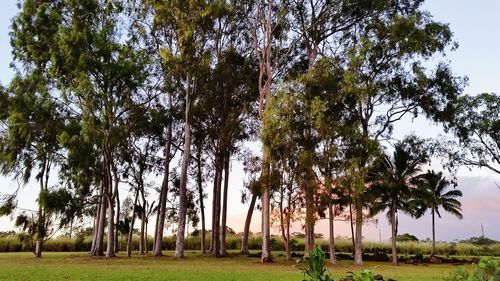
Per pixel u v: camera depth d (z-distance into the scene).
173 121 40.22
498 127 38.62
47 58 33.31
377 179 36.94
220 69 36.19
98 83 32.91
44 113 33.19
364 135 29.97
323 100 29.70
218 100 38.22
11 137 33.25
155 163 42.41
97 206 38.31
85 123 31.06
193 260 31.78
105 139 33.00
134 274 18.77
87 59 31.75
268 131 29.77
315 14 35.88
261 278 17.88
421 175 37.59
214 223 40.50
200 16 32.59
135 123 35.72
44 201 31.88
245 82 38.59
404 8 34.50
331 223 31.45
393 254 35.06
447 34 32.16
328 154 29.67
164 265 25.69
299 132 29.88
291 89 29.95
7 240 48.97
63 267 22.81
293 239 54.72
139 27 36.94
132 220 39.59
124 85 33.38
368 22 34.00
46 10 33.22
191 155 42.84
